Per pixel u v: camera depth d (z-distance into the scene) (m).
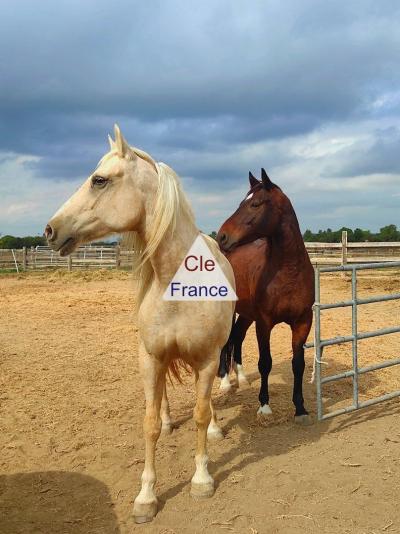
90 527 2.73
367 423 4.03
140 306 2.96
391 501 2.84
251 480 3.12
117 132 2.71
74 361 6.21
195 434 3.91
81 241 2.74
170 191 2.77
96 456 3.57
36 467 3.43
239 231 3.92
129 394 4.95
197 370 2.97
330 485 3.03
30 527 2.73
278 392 4.93
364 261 15.12
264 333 4.16
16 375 5.55
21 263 23.36
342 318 9.00
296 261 3.93
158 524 2.72
